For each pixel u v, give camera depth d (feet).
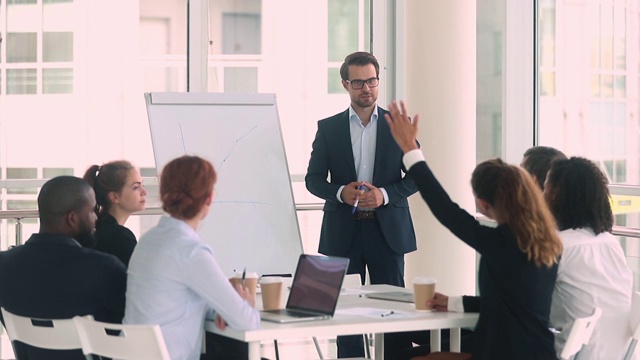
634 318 12.10
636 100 20.40
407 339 14.97
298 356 21.34
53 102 21.27
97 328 10.46
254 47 22.43
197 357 10.90
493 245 11.03
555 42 22.39
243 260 16.02
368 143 16.76
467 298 11.59
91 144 21.50
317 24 22.88
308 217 22.84
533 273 10.93
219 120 16.84
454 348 12.84
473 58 20.39
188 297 10.65
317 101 22.99
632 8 20.45
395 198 16.20
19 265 11.31
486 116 23.45
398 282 16.47
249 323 10.34
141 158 21.75
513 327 10.90
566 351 10.88
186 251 10.51
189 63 21.88
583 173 12.23
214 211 16.12
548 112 22.66
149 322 10.56
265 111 17.26
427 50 20.17
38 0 21.11
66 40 21.25
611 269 12.15
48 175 21.29
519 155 23.03
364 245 16.39
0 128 21.01
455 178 20.22
